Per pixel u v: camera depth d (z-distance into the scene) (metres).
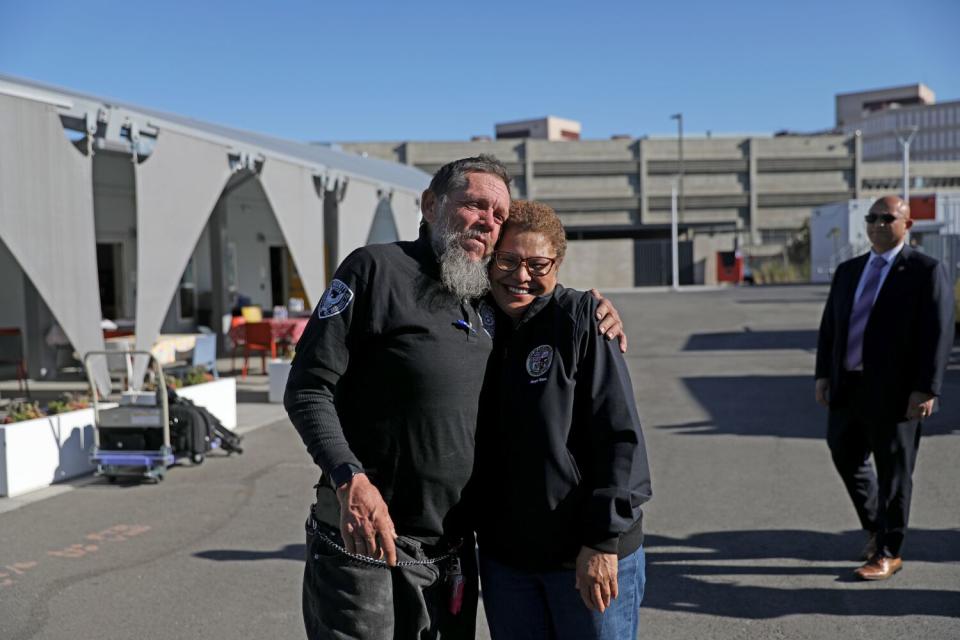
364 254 2.37
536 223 2.42
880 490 4.37
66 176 7.49
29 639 3.79
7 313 12.06
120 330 12.58
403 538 2.34
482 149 65.88
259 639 3.80
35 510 5.82
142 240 8.38
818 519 5.39
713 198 67.50
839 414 4.50
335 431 2.25
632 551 2.40
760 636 3.75
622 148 66.56
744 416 9.01
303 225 11.99
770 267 47.44
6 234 6.91
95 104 7.73
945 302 4.15
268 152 10.78
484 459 2.42
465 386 2.34
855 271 4.45
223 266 15.53
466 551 2.53
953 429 7.85
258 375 12.73
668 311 24.92
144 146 8.43
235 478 6.68
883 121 143.75
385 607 2.32
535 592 2.43
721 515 5.51
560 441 2.33
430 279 2.37
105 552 4.95
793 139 67.88
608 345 2.37
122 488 6.39
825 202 68.31
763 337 17.27
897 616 3.92
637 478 2.31
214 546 5.05
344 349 2.30
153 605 4.18
